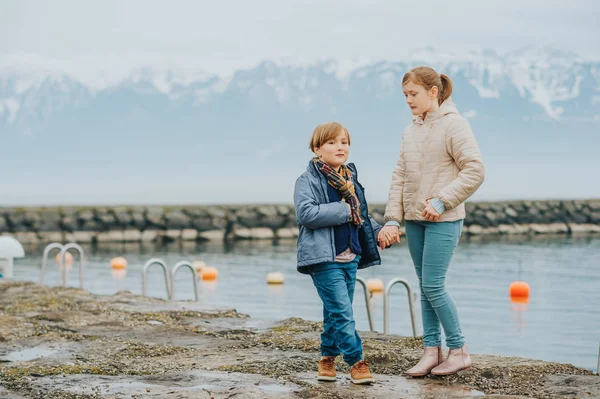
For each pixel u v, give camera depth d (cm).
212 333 988
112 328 1023
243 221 4438
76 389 680
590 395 628
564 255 3259
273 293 2077
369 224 674
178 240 4297
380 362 769
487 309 1786
